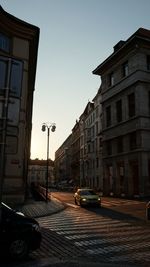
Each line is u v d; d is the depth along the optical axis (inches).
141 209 904.3
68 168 4630.9
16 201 900.0
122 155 1561.3
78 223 597.9
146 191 1362.0
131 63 1523.1
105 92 1785.2
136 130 1435.8
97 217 706.2
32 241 309.9
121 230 503.5
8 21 932.0
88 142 2896.2
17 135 247.9
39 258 313.4
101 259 313.3
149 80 1475.1
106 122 1776.6
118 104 1662.2
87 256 326.3
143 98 1444.4
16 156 912.9
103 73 1823.3
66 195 1838.1
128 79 1536.7
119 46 1705.2
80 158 3351.4
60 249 361.1
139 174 1395.2
